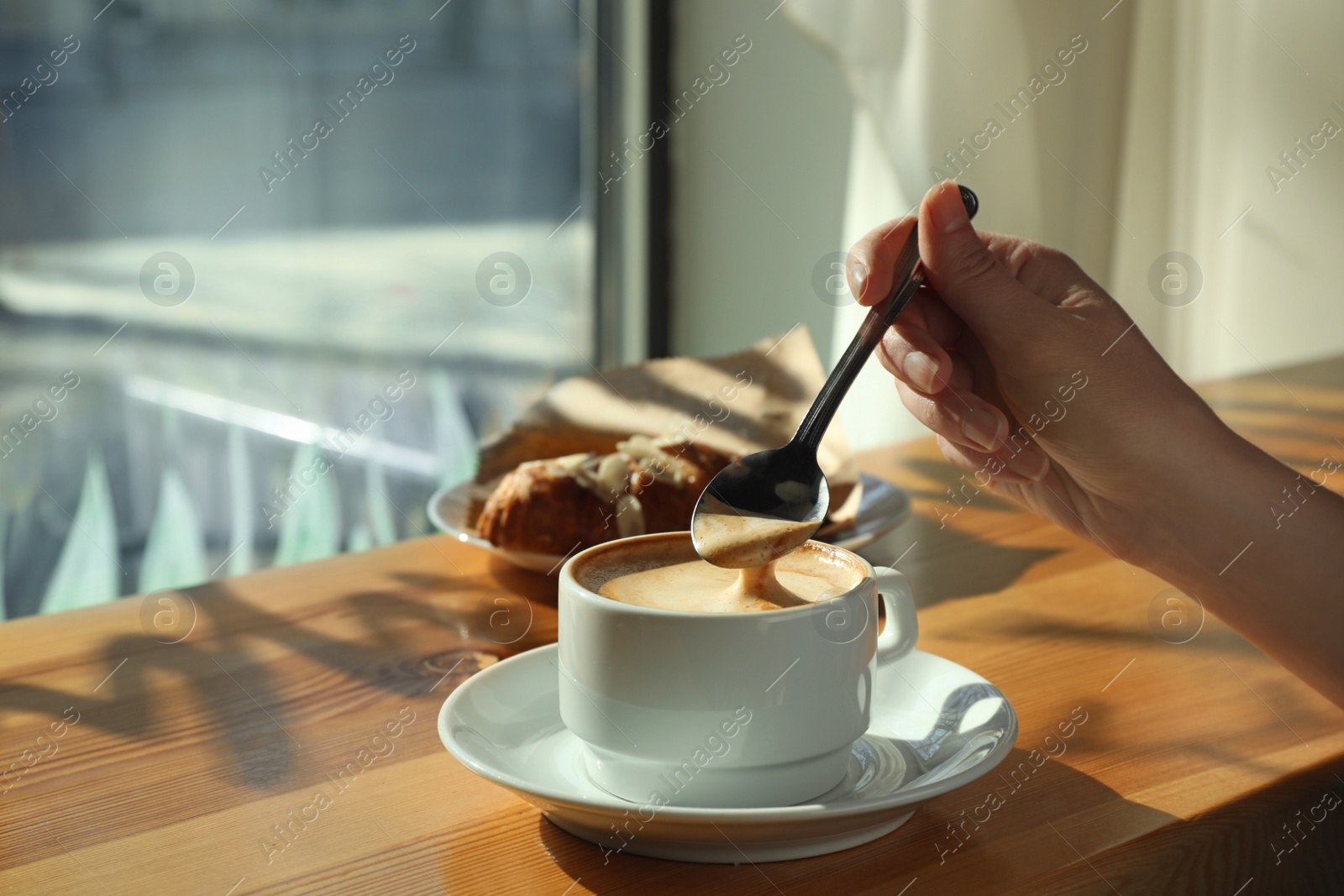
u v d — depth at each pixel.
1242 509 0.51
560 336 1.89
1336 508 0.50
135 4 1.38
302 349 1.60
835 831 0.35
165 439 1.51
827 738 0.37
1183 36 1.50
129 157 1.42
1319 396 1.13
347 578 0.68
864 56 1.47
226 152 1.48
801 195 1.79
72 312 1.41
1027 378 0.53
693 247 2.01
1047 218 1.45
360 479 1.67
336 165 1.57
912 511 0.80
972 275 0.50
